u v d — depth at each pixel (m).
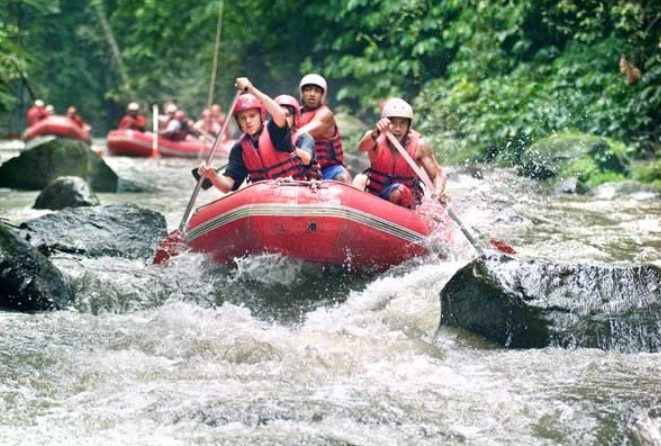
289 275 12.09
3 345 8.83
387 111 13.16
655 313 9.23
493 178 22.53
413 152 13.27
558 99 26.28
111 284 11.18
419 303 10.72
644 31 26.19
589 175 22.47
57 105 62.84
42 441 6.69
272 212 11.73
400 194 12.78
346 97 36.44
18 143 45.72
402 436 6.82
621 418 7.15
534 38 30.62
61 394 7.64
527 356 8.85
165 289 11.34
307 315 10.62
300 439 6.69
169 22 43.19
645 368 8.45
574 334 9.13
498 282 9.41
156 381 7.96
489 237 14.55
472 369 8.48
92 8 60.28
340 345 9.10
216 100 43.66
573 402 7.52
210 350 8.74
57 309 10.45
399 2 32.78
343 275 12.30
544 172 23.22
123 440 6.70
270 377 8.09
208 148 38.16
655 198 20.08
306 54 39.31
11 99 25.42
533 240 14.52
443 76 32.72
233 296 11.40
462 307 9.71
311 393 7.68
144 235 13.85
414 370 8.38
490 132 26.55
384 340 9.36
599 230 15.52
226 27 40.47
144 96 54.25
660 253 13.52
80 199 17.59
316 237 11.78
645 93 24.92
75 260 12.05
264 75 42.25
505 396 7.68
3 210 17.77
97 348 8.87
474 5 30.86
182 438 6.71
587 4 28.48
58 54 61.59
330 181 12.01
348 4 34.34
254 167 12.85
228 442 6.64
